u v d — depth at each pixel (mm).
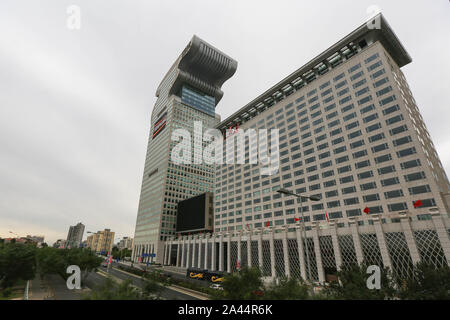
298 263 53594
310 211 65312
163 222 125500
